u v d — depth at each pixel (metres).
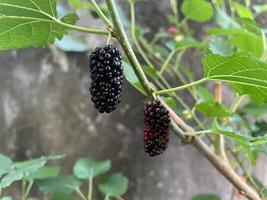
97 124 0.30
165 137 0.14
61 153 0.30
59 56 0.30
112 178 0.24
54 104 0.30
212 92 0.29
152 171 0.30
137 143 0.30
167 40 0.30
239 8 0.25
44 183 0.22
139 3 0.30
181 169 0.30
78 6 0.22
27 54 0.30
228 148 0.23
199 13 0.25
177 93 0.29
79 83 0.30
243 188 0.18
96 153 0.30
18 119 0.30
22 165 0.20
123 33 0.14
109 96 0.13
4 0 0.14
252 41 0.23
